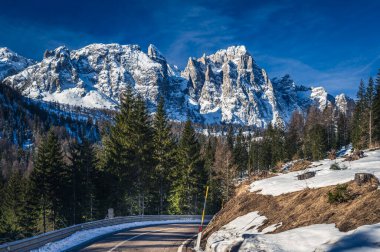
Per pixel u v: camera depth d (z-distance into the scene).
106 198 50.38
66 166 49.91
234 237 13.77
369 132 59.56
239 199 20.70
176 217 41.81
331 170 20.22
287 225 13.05
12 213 61.06
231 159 61.75
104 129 61.75
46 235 16.52
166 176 54.84
